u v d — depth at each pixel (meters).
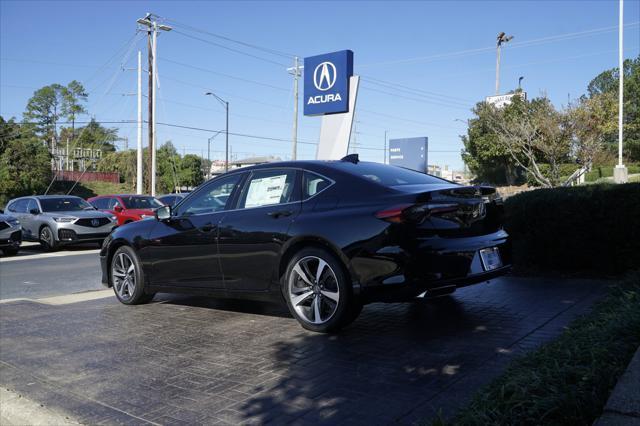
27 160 56.34
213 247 5.70
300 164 5.45
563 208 6.69
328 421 3.12
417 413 3.12
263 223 5.30
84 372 4.29
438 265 4.45
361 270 4.57
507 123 32.91
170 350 4.73
